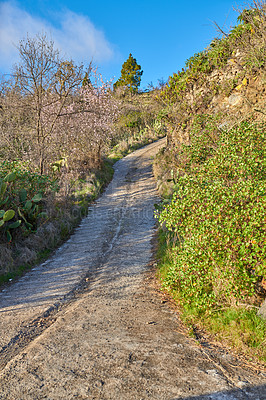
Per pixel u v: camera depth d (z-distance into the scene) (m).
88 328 3.89
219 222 3.57
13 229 8.45
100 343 3.41
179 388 2.50
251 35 7.76
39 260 7.79
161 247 7.25
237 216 3.40
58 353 3.25
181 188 4.57
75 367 2.93
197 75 12.33
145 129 32.50
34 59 11.24
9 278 6.68
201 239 3.81
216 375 2.66
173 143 15.12
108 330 3.79
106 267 6.77
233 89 9.87
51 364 3.03
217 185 3.91
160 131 29.61
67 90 12.80
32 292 5.71
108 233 9.54
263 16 6.52
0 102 12.99
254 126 4.99
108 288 5.52
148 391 2.48
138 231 9.48
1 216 7.61
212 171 4.47
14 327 4.22
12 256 7.56
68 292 5.56
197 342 3.36
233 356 3.05
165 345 3.31
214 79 11.07
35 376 2.83
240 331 3.40
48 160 14.11
